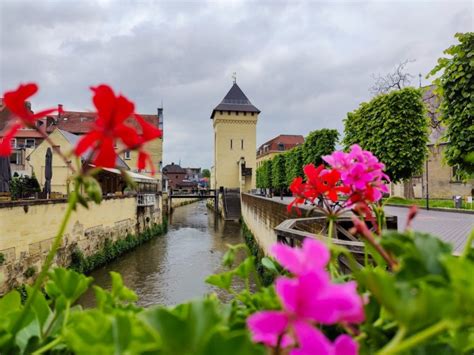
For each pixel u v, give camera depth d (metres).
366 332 0.77
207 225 38.06
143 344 0.56
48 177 17.98
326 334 0.91
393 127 9.68
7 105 0.77
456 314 0.46
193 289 14.70
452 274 0.49
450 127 5.28
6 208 10.70
